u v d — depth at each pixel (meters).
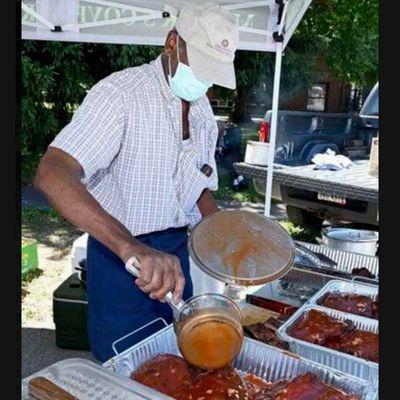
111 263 1.60
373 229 5.02
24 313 3.63
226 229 1.36
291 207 5.43
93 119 1.40
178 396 1.09
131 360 1.22
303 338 1.49
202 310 1.10
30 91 6.70
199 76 1.41
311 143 6.12
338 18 8.56
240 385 1.10
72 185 1.25
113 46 6.72
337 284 1.91
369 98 6.43
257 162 5.17
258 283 1.20
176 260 1.18
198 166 1.72
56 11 2.87
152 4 2.85
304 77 8.40
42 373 1.05
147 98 1.50
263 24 2.97
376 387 1.15
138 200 1.55
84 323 2.92
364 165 5.29
